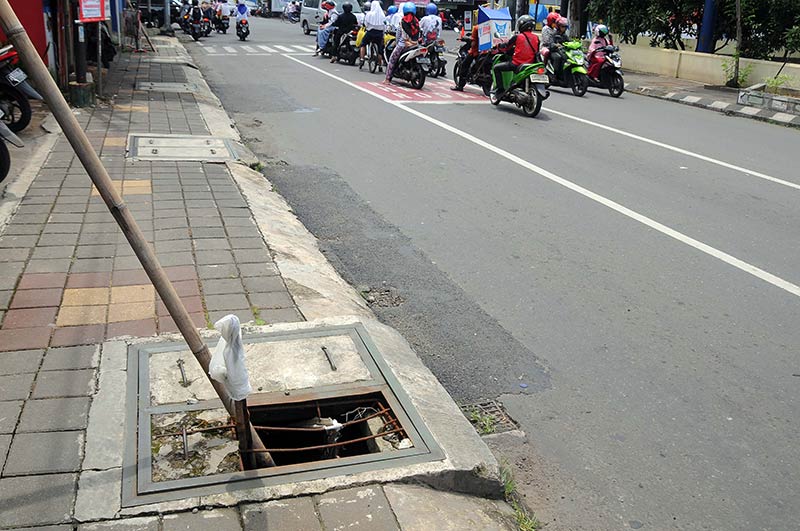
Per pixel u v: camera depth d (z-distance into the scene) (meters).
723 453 3.74
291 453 3.53
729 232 6.85
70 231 5.48
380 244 6.29
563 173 8.71
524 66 12.28
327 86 14.99
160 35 25.41
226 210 6.22
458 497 3.12
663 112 13.91
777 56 22.38
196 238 5.51
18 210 5.87
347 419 3.64
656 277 5.78
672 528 3.23
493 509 3.14
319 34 20.70
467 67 14.85
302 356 3.88
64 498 2.76
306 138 10.06
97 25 11.27
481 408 4.01
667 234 6.74
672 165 9.38
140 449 3.06
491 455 3.33
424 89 15.27
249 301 4.53
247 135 10.09
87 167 2.62
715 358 4.60
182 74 15.17
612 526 3.23
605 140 10.75
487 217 7.06
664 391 4.24
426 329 4.83
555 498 3.38
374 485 2.98
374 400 3.65
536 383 4.27
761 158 10.05
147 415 3.29
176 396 3.44
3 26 2.40
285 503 2.84
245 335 4.03
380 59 17.67
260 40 27.14
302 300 4.61
